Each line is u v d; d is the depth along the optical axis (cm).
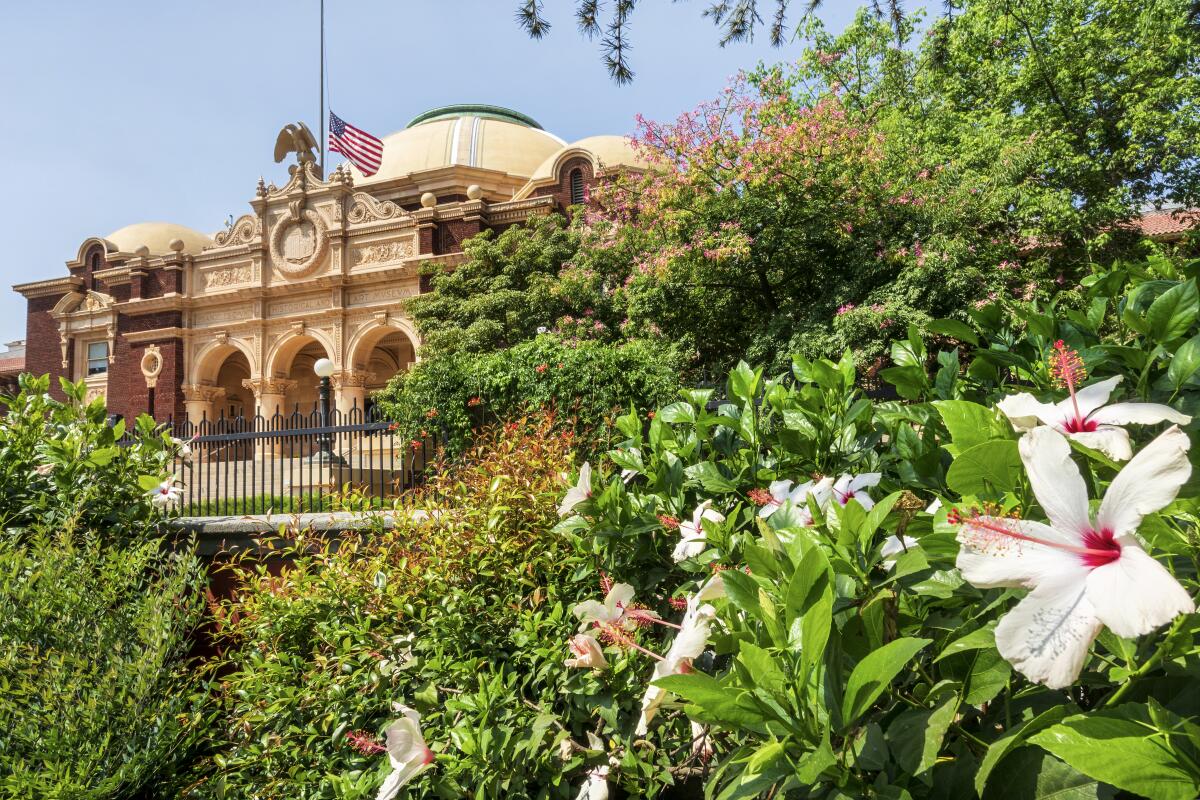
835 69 1914
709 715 113
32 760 342
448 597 337
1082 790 97
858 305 1312
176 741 380
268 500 848
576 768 269
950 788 110
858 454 223
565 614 322
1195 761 83
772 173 1380
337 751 326
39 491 557
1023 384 214
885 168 1386
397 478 816
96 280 3522
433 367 804
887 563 139
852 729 111
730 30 449
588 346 780
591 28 428
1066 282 1438
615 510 279
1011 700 119
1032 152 1364
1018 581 92
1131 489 87
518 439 472
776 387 270
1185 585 103
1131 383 166
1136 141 1550
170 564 483
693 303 1544
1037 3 1647
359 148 2917
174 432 812
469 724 266
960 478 119
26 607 396
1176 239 1678
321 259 2938
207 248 3139
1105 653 113
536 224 2242
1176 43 1481
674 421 291
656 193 1496
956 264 1195
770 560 134
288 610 374
